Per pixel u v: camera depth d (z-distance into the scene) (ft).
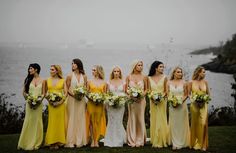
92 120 28.66
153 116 29.07
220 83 84.69
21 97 64.08
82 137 28.66
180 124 28.43
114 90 29.50
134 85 29.55
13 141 30.91
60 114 27.78
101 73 29.71
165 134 28.81
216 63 125.90
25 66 130.41
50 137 27.50
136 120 29.19
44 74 103.55
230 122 42.96
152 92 28.37
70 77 29.17
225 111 45.09
